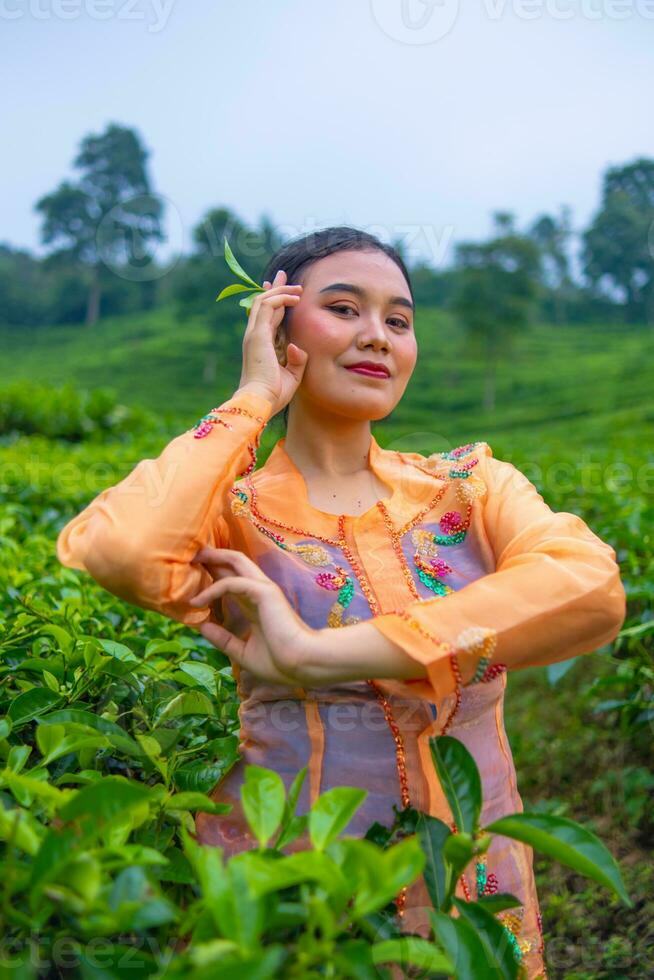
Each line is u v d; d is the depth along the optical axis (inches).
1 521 138.0
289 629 58.2
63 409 372.2
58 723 58.9
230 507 68.6
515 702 173.5
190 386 1494.8
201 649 89.0
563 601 58.3
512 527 67.4
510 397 1425.9
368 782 63.6
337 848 45.8
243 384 68.3
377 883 41.3
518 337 1705.2
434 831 55.5
